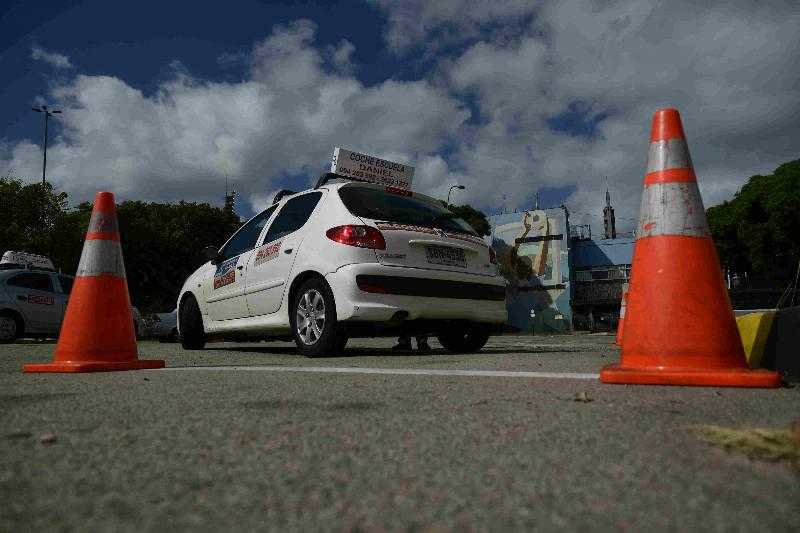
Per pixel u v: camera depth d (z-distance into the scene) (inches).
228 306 254.2
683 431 63.8
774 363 119.1
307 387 104.5
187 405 85.7
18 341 517.7
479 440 61.7
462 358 182.4
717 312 101.0
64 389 106.5
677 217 104.0
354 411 79.5
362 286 190.4
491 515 39.9
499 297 226.4
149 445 61.0
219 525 38.8
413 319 199.9
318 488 46.2
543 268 1683.1
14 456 56.7
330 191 213.3
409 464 52.8
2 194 872.3
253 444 61.0
